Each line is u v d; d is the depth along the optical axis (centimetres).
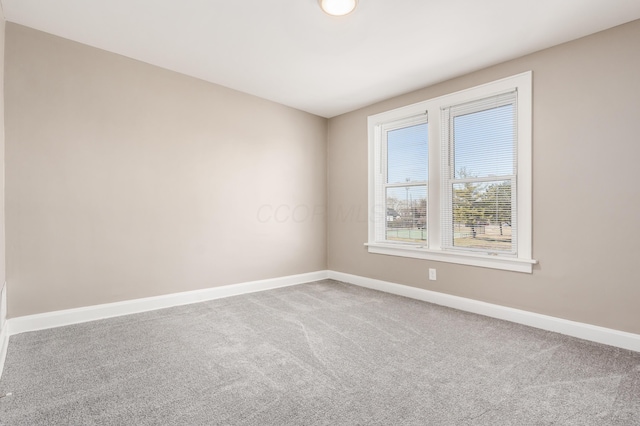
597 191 238
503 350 222
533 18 223
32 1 214
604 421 147
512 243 287
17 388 171
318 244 458
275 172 407
